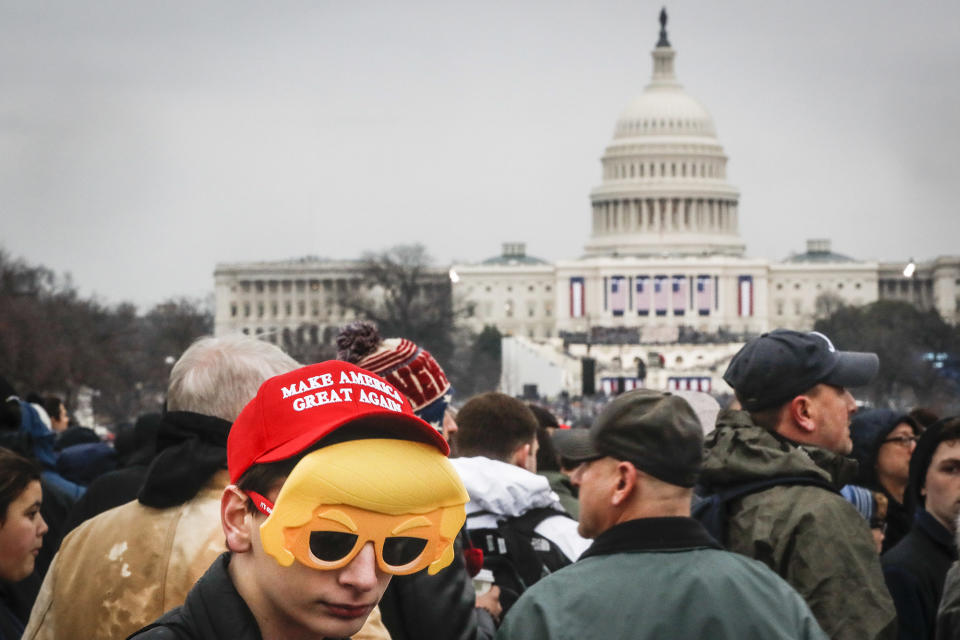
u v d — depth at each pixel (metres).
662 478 10.98
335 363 8.55
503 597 13.66
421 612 11.01
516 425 15.15
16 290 158.25
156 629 8.56
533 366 195.25
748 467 12.70
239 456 8.41
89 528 11.39
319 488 8.04
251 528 8.44
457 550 11.35
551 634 10.55
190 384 11.31
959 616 11.87
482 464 14.12
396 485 8.12
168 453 11.20
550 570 13.88
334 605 8.22
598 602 10.62
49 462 20.64
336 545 8.09
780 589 10.71
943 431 14.63
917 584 14.37
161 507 11.24
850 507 12.35
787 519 12.23
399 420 8.27
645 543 10.88
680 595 10.51
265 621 8.56
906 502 17.92
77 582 11.16
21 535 13.07
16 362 127.50
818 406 13.77
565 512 14.41
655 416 10.98
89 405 161.75
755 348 13.91
